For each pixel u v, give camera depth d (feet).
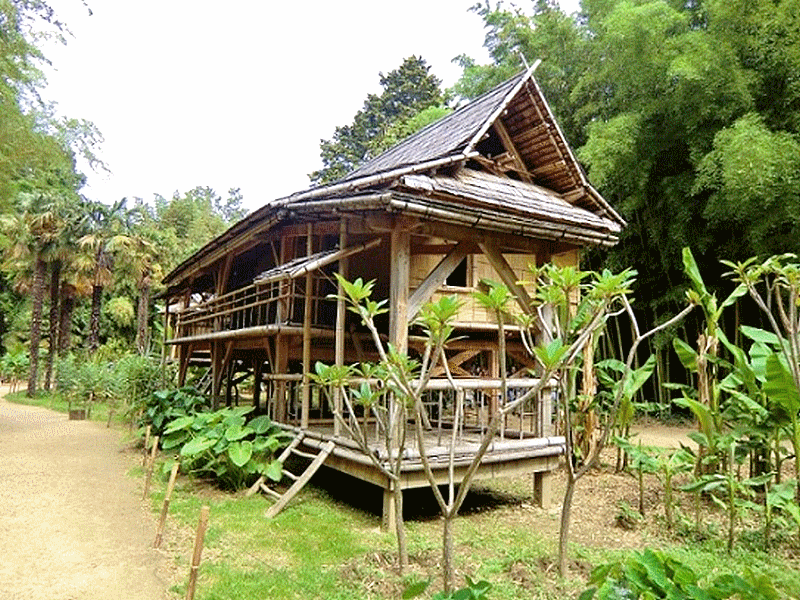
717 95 29.94
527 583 12.42
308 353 21.90
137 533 15.71
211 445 20.83
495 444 18.43
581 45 41.14
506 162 25.13
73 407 48.44
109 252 75.31
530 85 23.36
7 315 98.68
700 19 36.01
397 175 17.78
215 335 30.19
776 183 25.89
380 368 12.01
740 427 17.95
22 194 67.26
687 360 21.06
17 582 12.34
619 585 7.99
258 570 12.87
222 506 18.25
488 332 27.07
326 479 22.89
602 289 11.44
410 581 12.04
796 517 14.37
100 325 99.66
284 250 26.03
